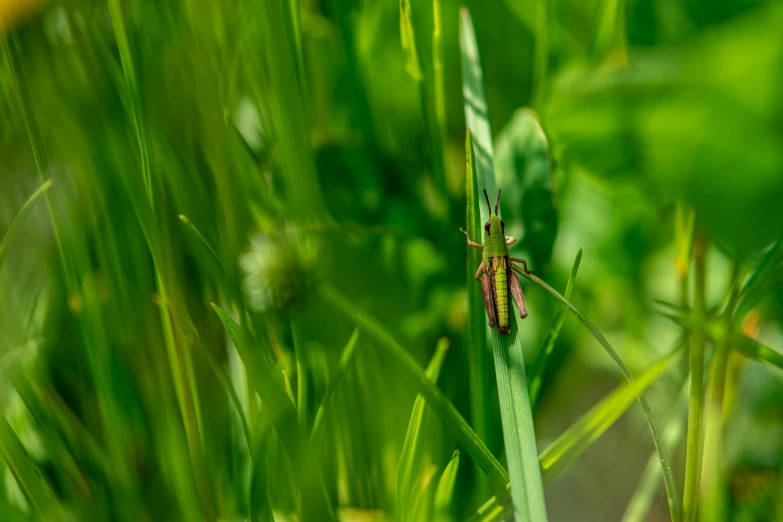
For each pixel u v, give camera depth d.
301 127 0.38
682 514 0.36
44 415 0.38
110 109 0.38
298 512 0.36
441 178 0.40
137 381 0.38
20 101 0.37
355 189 0.40
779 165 0.32
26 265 0.40
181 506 0.36
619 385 0.41
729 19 0.36
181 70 0.38
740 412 0.40
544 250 0.39
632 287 0.41
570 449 0.35
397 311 0.39
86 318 0.38
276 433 0.36
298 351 0.37
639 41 0.37
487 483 0.37
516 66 0.43
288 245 0.37
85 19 0.38
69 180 0.39
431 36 0.43
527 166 0.39
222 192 0.38
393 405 0.37
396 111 0.42
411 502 0.36
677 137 0.33
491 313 0.36
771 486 0.38
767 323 0.40
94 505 0.37
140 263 0.38
